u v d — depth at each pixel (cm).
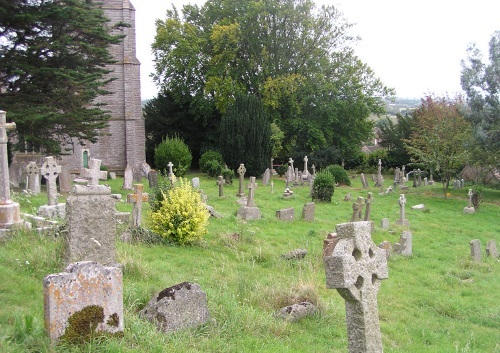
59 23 2286
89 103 2648
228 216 1938
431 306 1184
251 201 2033
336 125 5147
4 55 2194
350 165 5553
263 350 677
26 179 2259
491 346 932
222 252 1361
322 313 909
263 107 4406
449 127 3603
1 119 1157
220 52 4762
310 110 4966
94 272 575
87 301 568
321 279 1194
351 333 572
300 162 4906
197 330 712
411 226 2320
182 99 4919
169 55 4819
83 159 3406
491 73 3628
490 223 2655
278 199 2748
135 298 764
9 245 983
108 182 3281
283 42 4775
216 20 5000
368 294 573
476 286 1391
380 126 5969
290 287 988
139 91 4281
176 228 1370
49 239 1033
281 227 1870
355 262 555
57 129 2391
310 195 2888
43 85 2323
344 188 3662
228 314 784
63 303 552
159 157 3862
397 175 4088
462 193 3656
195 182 2811
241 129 4141
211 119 4994
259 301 924
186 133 5056
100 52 2380
